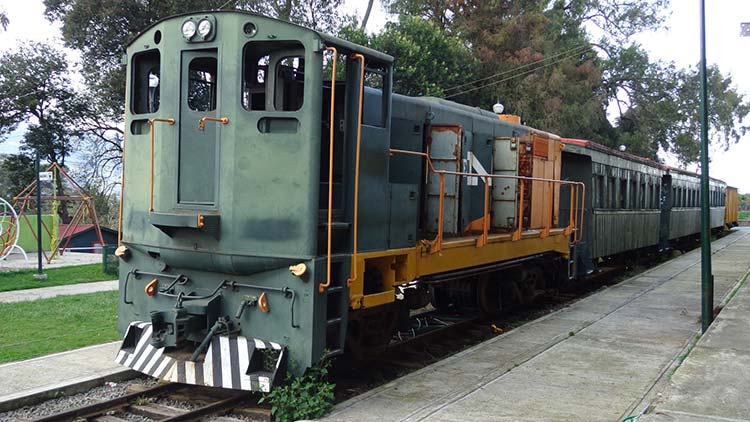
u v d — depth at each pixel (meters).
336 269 5.94
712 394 5.63
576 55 30.70
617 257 18.09
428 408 5.63
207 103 6.42
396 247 6.73
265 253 5.68
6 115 29.06
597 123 30.62
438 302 10.95
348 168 6.04
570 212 12.26
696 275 15.71
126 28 23.88
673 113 34.31
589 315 10.30
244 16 5.79
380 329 7.23
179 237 6.04
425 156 7.77
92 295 12.13
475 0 28.80
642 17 33.12
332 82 5.57
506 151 9.94
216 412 5.76
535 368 6.99
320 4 25.38
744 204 77.62
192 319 5.94
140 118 6.46
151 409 5.86
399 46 22.69
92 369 6.77
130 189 6.60
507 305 11.30
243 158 5.78
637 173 18.84
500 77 27.59
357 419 5.36
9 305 10.80
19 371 6.67
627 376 6.68
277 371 5.51
